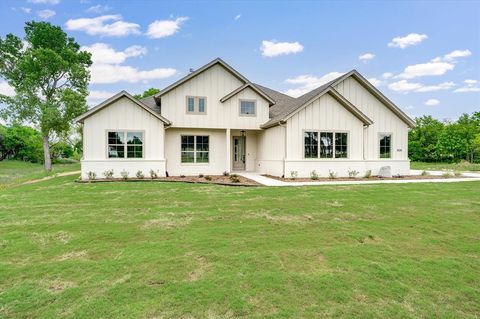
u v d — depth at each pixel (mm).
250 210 6785
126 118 13680
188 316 2520
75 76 23781
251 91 16188
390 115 16188
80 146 40094
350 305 2707
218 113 15773
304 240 4605
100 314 2547
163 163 14164
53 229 5207
